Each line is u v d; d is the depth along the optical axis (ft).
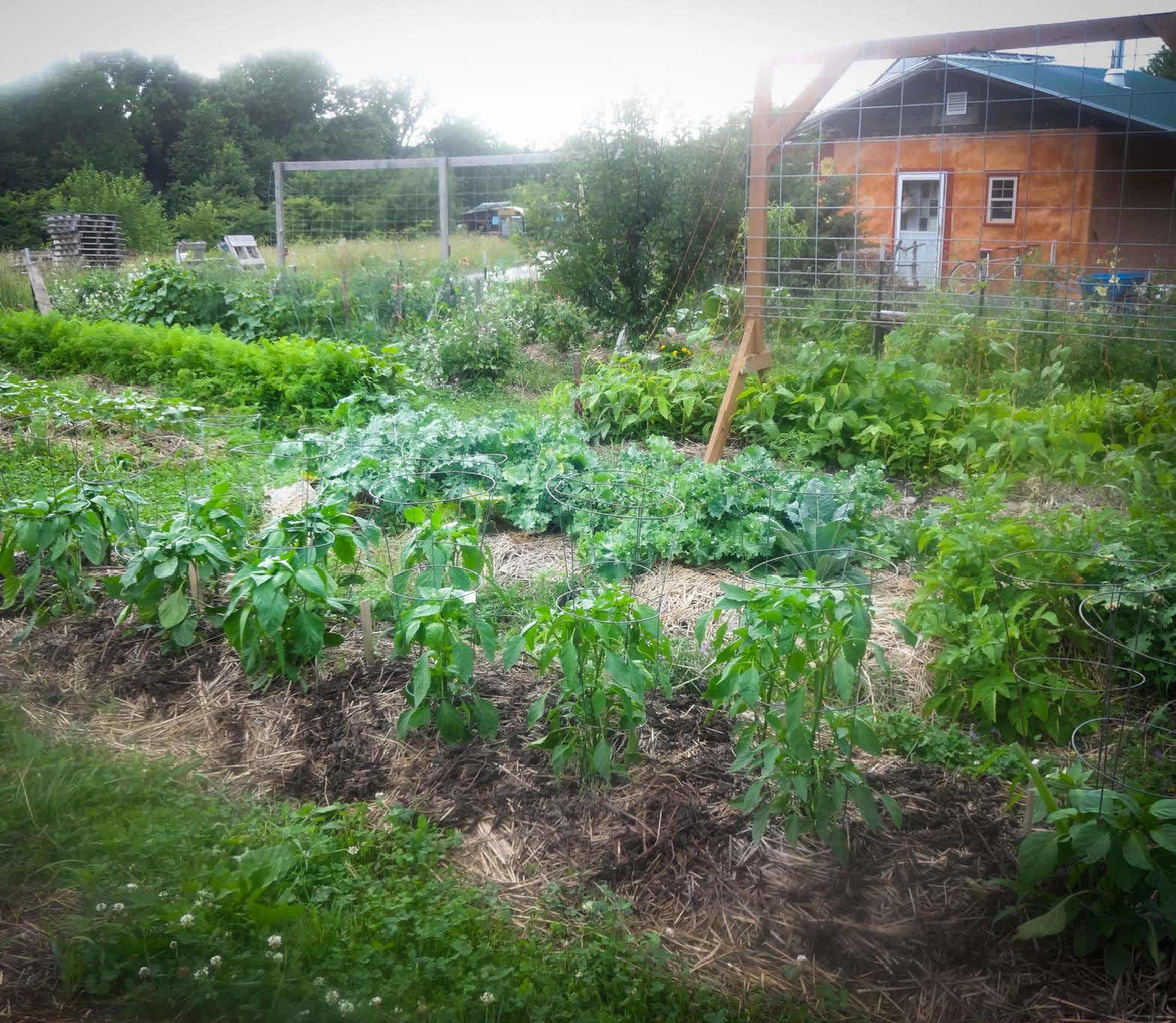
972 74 54.70
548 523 22.04
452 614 13.32
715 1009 9.26
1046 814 10.32
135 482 23.85
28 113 124.47
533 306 46.24
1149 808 9.64
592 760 12.64
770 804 11.30
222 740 13.93
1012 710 13.83
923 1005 9.42
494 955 9.72
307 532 15.83
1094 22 23.58
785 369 29.68
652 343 43.75
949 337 31.12
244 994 8.96
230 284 48.19
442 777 12.82
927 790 12.50
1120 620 14.71
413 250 68.69
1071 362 31.37
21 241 100.99
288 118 154.51
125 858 10.87
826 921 10.29
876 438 26.20
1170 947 9.82
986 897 10.54
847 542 19.52
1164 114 48.96
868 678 15.14
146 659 15.84
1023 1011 9.35
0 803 11.57
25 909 10.18
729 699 11.94
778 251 36.65
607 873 11.05
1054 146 53.47
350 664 15.55
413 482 22.44
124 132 131.23
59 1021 8.76
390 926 9.95
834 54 26.14
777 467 23.82
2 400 29.84
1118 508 22.33
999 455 24.81
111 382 37.50
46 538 16.33
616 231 44.98
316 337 44.06
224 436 28.78
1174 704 14.32
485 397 37.45
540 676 14.14
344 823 11.68
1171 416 25.00
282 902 10.19
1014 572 14.94
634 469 22.15
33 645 16.26
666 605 17.87
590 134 44.98
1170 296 32.50
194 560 16.16
